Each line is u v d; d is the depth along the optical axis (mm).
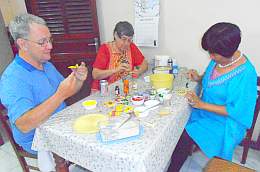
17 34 1229
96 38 2441
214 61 1486
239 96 1312
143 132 1079
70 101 2418
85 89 2551
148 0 2068
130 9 2207
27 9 2500
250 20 1770
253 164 1860
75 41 2502
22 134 1356
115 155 947
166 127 1121
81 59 2570
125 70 1865
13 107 1168
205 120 1508
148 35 2191
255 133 2051
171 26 2096
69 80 1163
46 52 1306
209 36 1278
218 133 1430
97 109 1334
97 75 1892
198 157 1972
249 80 1312
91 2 2293
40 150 1271
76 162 1129
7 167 1962
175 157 1538
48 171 1402
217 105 1393
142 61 2062
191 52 2098
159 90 1498
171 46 2170
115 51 1941
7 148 2221
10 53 2621
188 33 2047
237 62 1360
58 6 2379
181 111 1305
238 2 1766
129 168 940
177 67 1973
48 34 1289
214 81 1442
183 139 1515
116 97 1479
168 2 2025
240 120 1347
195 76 1761
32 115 1123
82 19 2395
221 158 1342
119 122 1151
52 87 1457
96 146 999
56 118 1249
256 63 1859
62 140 1112
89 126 1143
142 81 1753
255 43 1811
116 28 1814
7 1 2684
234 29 1226
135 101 1360
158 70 1786
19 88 1220
